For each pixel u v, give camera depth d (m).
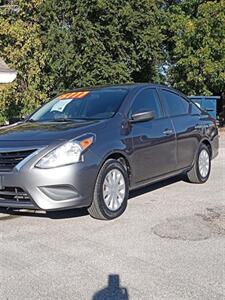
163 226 5.55
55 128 5.90
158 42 19.78
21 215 6.16
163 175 6.98
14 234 5.34
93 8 17.98
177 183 8.16
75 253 4.68
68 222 5.77
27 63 19.36
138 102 6.71
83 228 5.51
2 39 19.41
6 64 19.03
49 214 6.15
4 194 5.51
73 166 5.34
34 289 3.88
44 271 4.24
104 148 5.71
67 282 4.00
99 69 18.20
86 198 5.50
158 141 6.74
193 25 20.05
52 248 4.84
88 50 18.12
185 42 20.53
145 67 21.31
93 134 5.71
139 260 4.48
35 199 5.31
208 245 4.89
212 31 19.84
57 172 5.27
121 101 6.51
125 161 6.12
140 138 6.37
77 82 18.48
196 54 20.11
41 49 19.17
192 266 4.32
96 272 4.20
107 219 5.80
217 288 3.86
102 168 5.68
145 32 19.11
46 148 5.36
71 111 6.70
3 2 22.20
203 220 5.80
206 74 20.17
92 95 6.88
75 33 18.25
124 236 5.20
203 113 8.45
